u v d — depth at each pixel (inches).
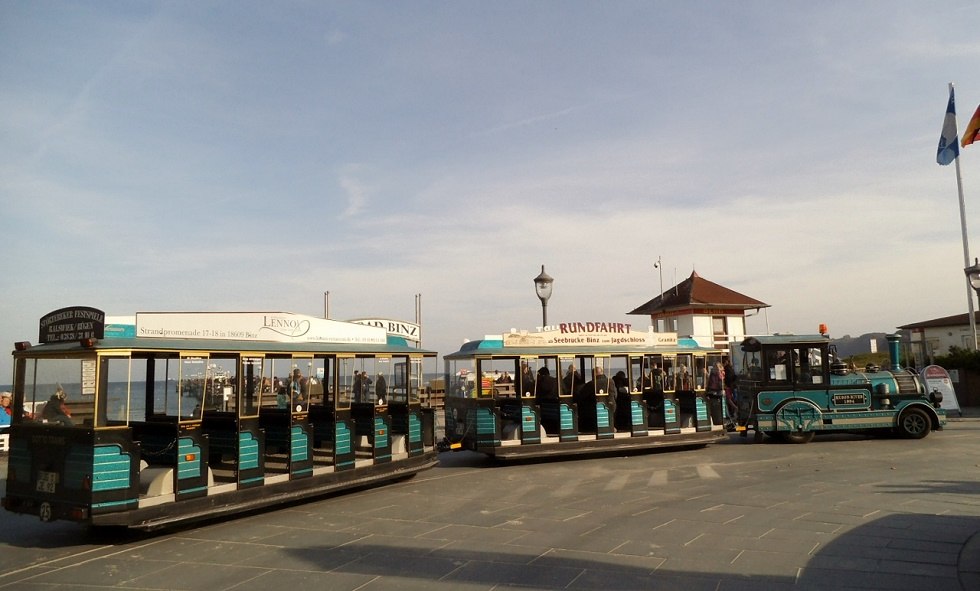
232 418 411.5
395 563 308.3
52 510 346.6
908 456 590.9
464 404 647.1
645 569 290.4
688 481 503.5
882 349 1829.5
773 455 624.1
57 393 355.9
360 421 513.7
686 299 1207.6
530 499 450.9
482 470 590.2
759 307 1221.1
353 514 418.3
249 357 427.8
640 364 666.8
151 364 422.3
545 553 318.3
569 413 631.8
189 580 292.7
